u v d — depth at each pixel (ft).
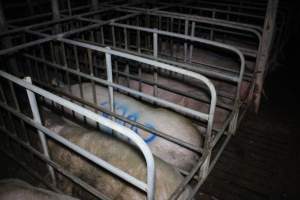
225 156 10.80
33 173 8.57
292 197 9.13
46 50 14.99
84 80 14.24
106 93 10.90
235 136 11.96
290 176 10.00
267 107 14.35
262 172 10.12
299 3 23.67
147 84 12.41
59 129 8.98
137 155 7.39
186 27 12.25
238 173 10.03
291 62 20.30
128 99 10.44
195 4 21.90
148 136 9.11
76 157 8.18
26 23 19.29
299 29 24.49
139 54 10.91
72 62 15.30
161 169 7.21
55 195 6.18
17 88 11.50
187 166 8.83
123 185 7.14
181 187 6.54
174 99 11.55
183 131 9.09
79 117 10.25
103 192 7.43
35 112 6.48
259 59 11.93
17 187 5.98
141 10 14.03
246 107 12.22
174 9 19.84
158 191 6.70
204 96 11.61
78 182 6.67
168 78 12.60
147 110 9.84
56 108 10.84
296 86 16.72
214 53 15.37
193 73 7.11
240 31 19.56
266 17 10.93
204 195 9.04
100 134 8.31
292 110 14.20
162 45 15.90
